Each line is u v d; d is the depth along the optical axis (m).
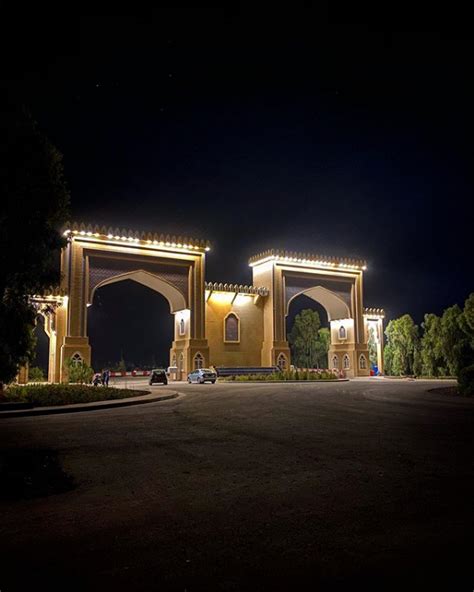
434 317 34.44
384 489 4.97
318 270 36.25
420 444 7.45
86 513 4.31
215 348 32.97
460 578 2.98
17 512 4.35
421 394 17.25
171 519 4.12
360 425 9.54
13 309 10.81
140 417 11.22
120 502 4.62
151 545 3.55
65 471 5.87
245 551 3.42
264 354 34.34
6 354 10.48
